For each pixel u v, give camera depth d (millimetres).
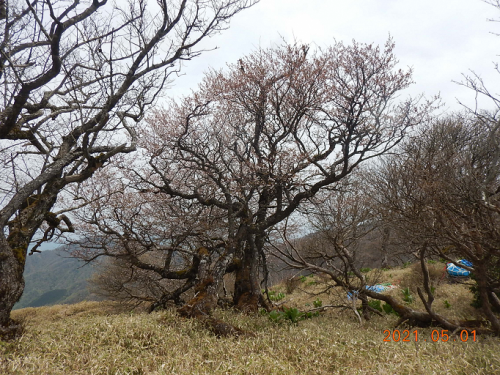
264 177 10016
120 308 16516
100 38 7348
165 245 12406
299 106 9711
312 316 9594
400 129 10328
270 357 4887
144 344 5547
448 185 5480
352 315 9469
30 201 6992
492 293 7562
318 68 9656
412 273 14617
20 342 5188
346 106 10203
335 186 11148
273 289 18406
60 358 4711
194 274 11969
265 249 12664
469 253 5836
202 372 4355
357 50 9742
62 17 6652
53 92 6430
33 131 6984
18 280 5984
